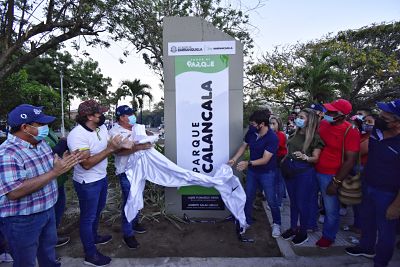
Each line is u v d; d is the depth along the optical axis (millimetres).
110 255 3574
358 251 3432
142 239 4008
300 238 3736
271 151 3758
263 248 3750
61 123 23656
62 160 2363
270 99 16328
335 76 12219
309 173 3604
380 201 2881
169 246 3803
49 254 2691
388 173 2811
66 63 32156
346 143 3289
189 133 4543
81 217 3229
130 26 7910
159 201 5137
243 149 4328
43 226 2492
